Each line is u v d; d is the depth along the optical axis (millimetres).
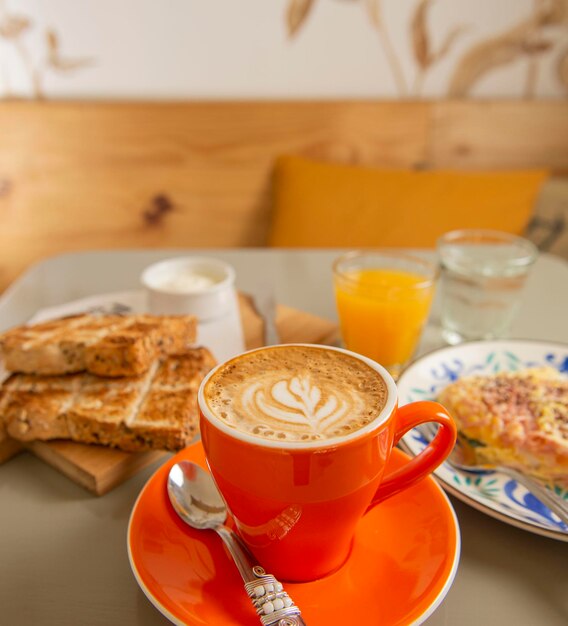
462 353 564
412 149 1188
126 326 533
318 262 808
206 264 702
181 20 1144
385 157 1193
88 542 392
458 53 1182
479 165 1202
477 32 1165
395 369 595
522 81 1204
